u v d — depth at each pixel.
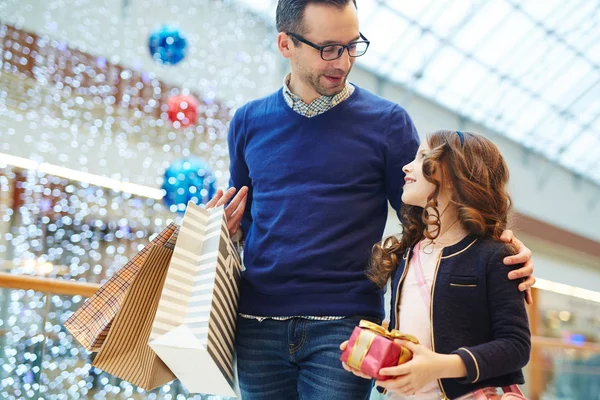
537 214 12.20
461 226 1.34
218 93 8.31
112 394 2.82
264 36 8.99
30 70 7.00
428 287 1.30
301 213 1.48
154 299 1.41
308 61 1.47
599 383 4.08
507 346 1.18
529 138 12.14
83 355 2.69
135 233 7.52
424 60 10.23
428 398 1.24
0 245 6.62
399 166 1.52
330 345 1.39
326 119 1.53
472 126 11.62
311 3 1.46
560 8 10.02
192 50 8.15
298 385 1.47
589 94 11.55
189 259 1.36
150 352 1.37
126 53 7.66
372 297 1.45
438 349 1.24
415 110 10.71
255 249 1.53
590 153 12.69
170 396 2.50
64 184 7.19
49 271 6.73
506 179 1.39
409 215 1.43
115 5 7.62
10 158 6.81
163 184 5.35
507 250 1.27
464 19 9.84
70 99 7.25
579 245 13.07
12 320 2.35
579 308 9.71
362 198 1.50
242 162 1.68
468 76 10.76
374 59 10.12
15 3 6.93
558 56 10.83
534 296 5.77
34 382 2.37
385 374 1.08
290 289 1.44
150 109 7.74
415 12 9.63
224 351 1.37
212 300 1.29
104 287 1.42
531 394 3.81
